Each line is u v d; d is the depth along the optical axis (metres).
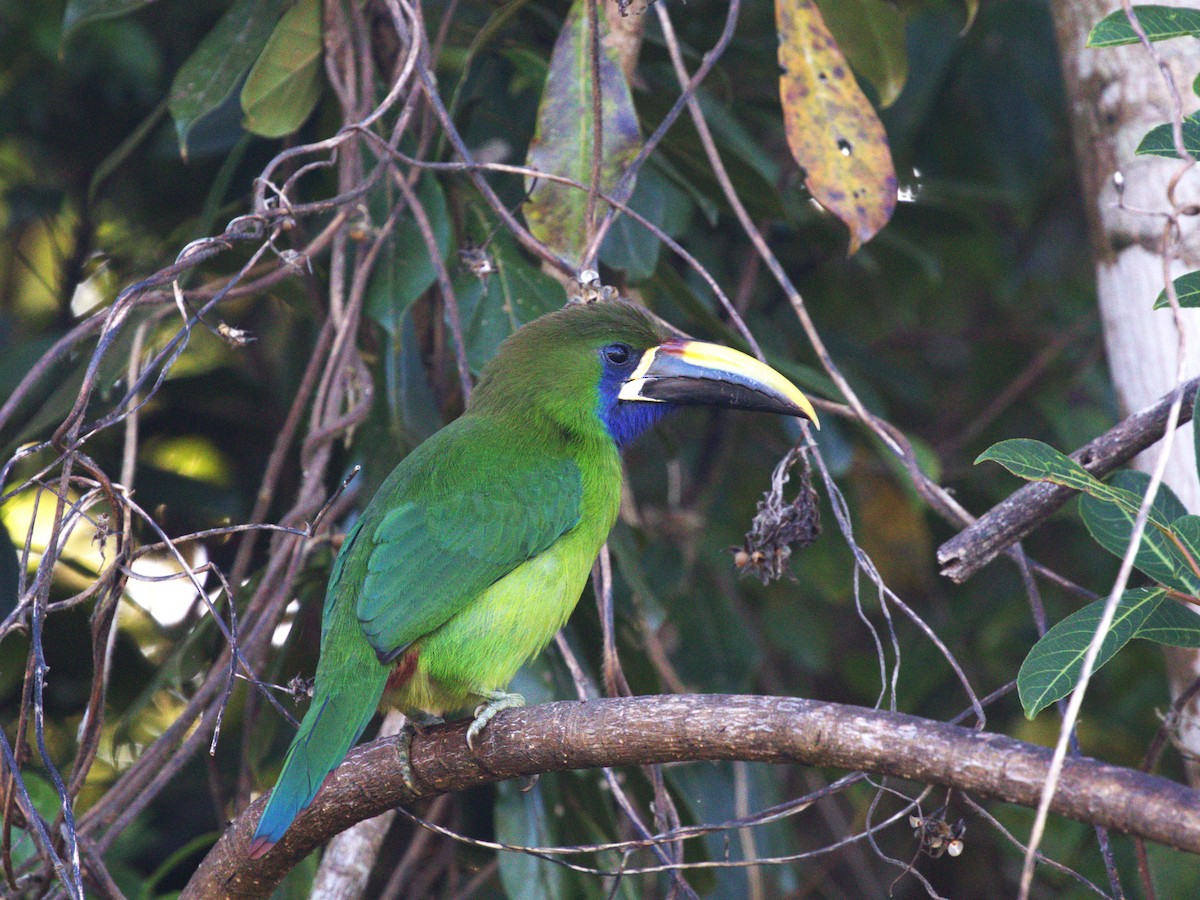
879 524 12.89
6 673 10.59
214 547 11.40
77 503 7.00
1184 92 8.28
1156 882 10.10
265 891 7.35
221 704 6.86
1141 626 6.30
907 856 12.88
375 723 10.35
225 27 9.48
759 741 5.73
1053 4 8.90
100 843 7.98
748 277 11.95
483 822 10.38
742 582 12.61
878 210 8.48
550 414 8.74
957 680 12.84
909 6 12.69
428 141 9.20
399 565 7.83
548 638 8.27
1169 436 5.61
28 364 11.17
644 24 9.51
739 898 10.59
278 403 12.57
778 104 12.25
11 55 12.38
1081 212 14.94
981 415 13.97
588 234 8.01
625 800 7.23
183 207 12.77
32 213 13.13
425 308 10.06
